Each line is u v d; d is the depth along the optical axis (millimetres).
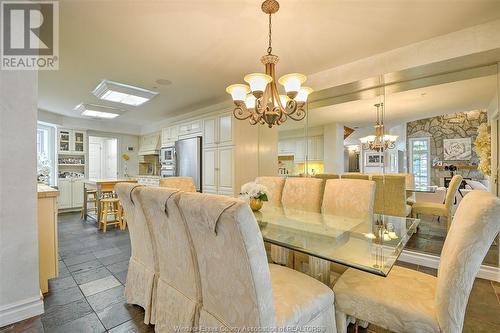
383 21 1948
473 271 960
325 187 2408
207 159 4305
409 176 3516
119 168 6863
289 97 1831
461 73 2428
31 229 1562
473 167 4023
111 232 3939
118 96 3766
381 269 1147
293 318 1056
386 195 2867
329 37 2188
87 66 2822
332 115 3719
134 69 2908
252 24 1989
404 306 1114
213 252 1032
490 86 2529
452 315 985
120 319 1666
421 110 3289
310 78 3049
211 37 2191
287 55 2535
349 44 2312
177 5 1756
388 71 2453
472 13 1849
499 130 2453
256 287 901
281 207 2566
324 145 3846
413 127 4129
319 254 1341
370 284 1304
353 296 1250
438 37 2184
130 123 6633
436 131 4148
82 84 3449
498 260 2242
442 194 3471
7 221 1479
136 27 2031
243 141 3949
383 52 2473
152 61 2693
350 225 1863
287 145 4125
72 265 2611
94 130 6316
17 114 1504
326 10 1806
